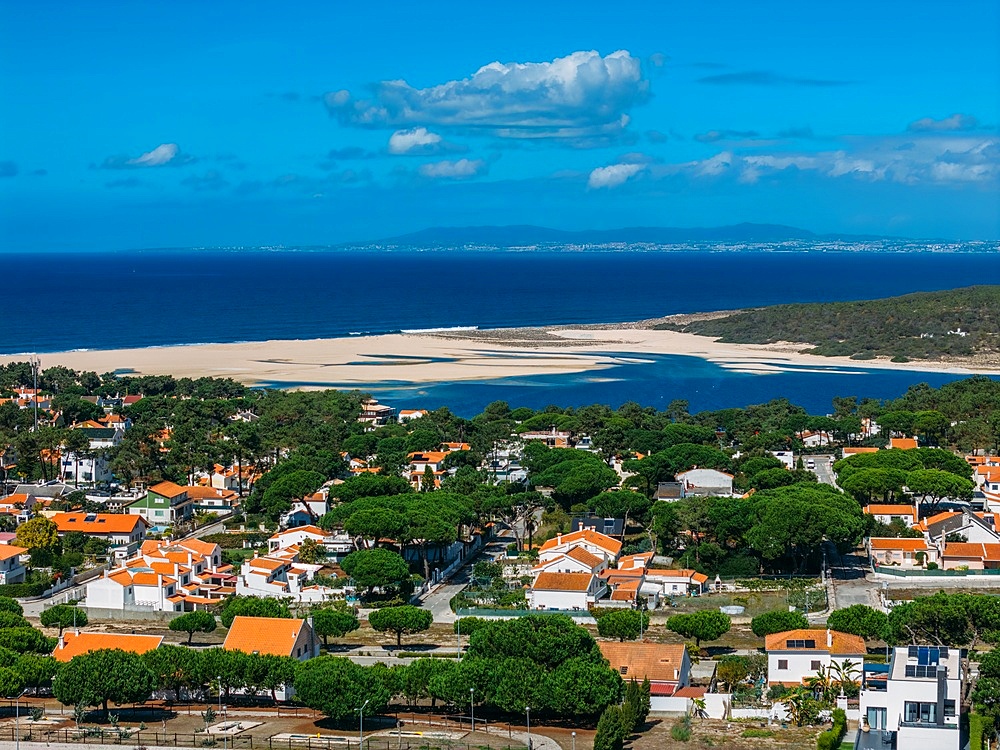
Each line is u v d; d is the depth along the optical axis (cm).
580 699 12475
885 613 16550
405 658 15850
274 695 13850
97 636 14850
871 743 11444
